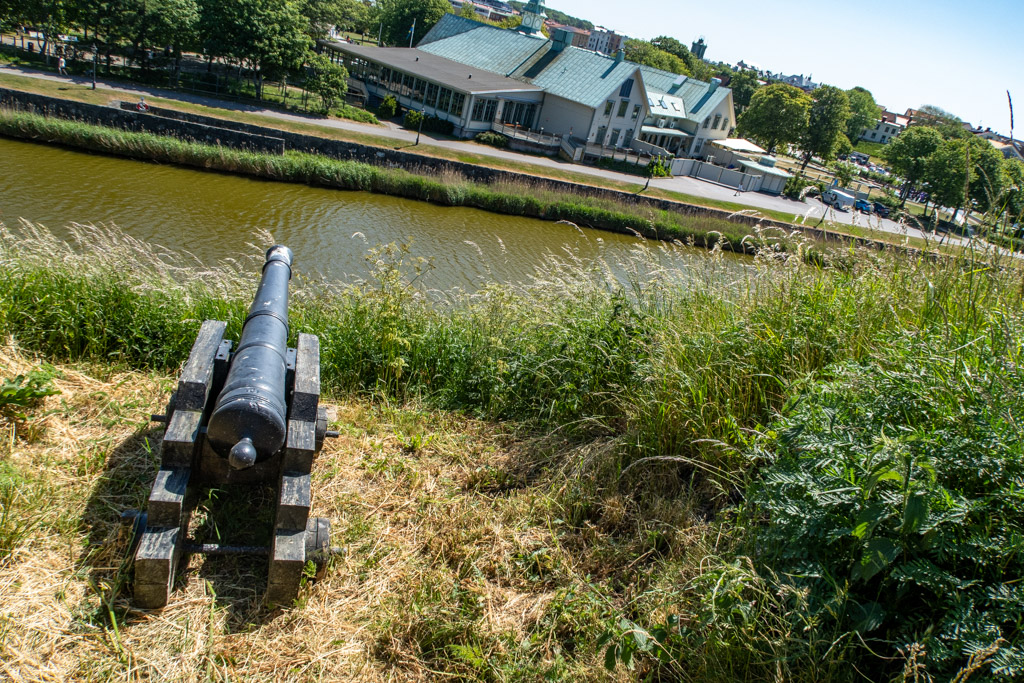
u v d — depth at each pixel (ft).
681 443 13.66
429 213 90.63
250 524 12.28
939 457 9.12
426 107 146.61
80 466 13.03
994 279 13.64
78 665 9.30
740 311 16.29
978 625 7.66
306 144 103.86
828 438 9.84
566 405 16.35
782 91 224.94
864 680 8.41
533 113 159.02
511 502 13.51
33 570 10.58
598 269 20.56
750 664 8.89
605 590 11.19
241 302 20.24
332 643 10.19
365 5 354.74
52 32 122.72
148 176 82.33
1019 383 9.68
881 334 13.38
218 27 123.13
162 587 10.21
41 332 17.94
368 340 18.62
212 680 9.39
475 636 10.26
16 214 58.23
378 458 14.78
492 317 19.40
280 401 11.53
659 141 182.19
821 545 9.34
